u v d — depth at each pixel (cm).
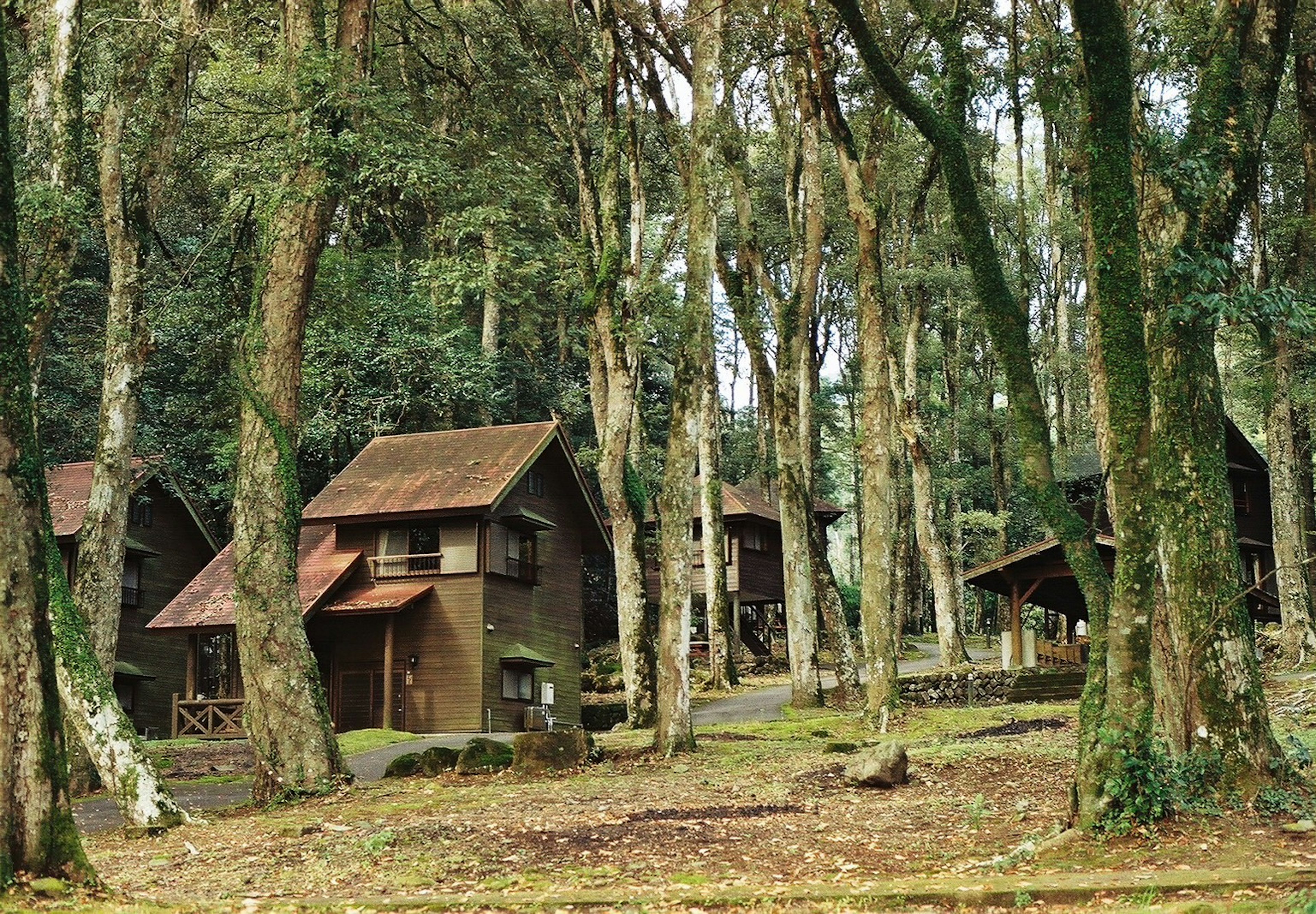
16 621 888
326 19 2289
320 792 1727
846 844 1151
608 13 2602
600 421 2936
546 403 5103
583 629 5178
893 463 3666
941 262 3900
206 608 3462
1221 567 1159
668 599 2064
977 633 5734
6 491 889
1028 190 5406
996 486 5031
